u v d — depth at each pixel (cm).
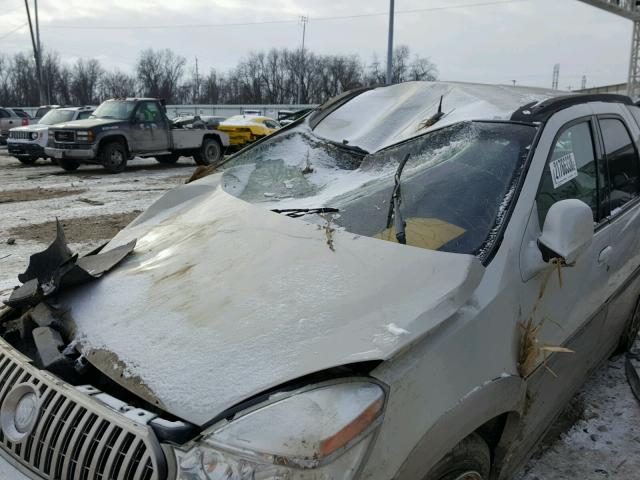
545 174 246
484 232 218
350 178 282
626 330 380
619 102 345
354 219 239
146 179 1437
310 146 329
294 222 244
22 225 847
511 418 218
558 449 298
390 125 319
